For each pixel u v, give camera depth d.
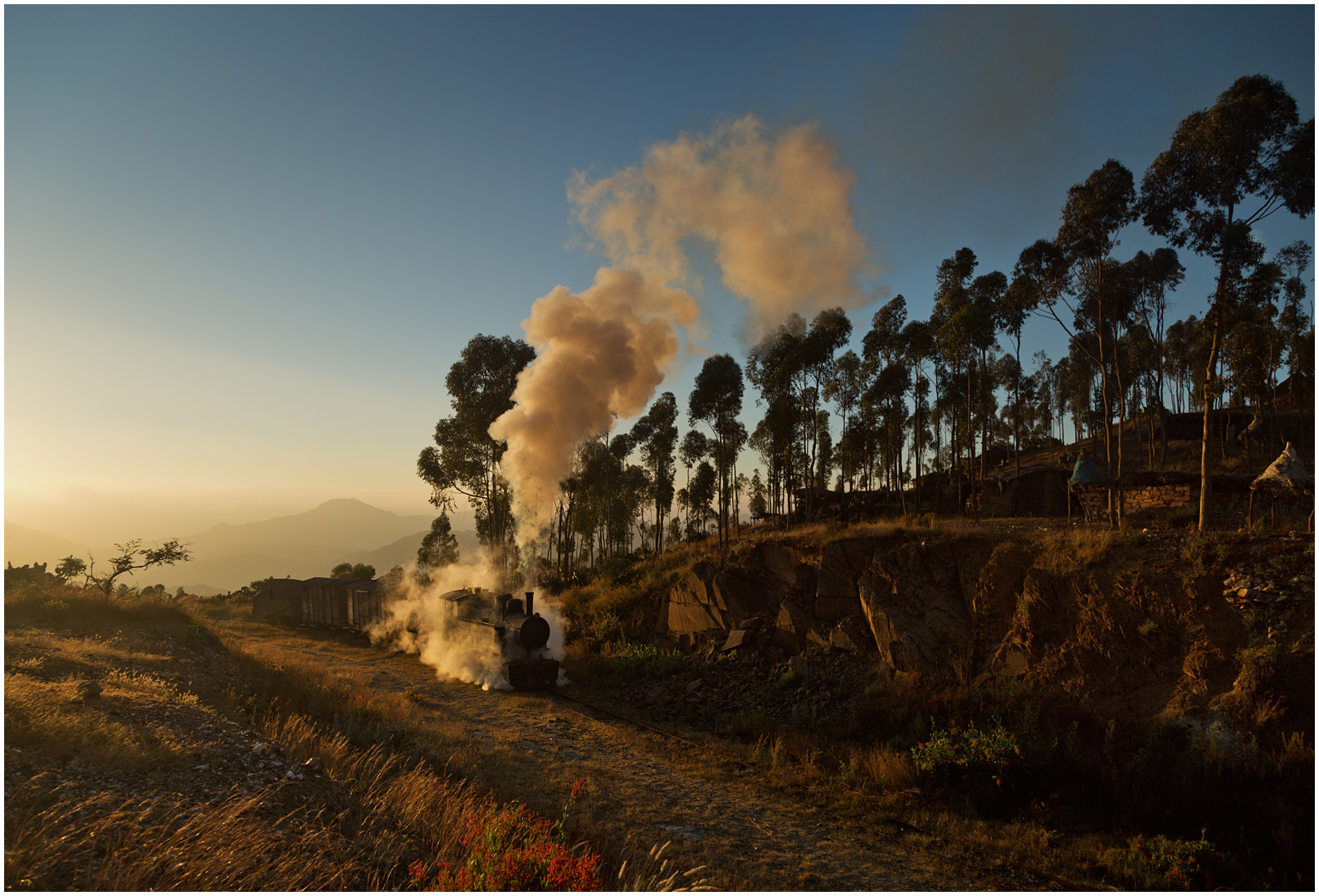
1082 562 13.05
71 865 4.30
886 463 39.50
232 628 30.22
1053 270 19.19
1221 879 7.29
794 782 11.06
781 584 19.95
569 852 6.69
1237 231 14.17
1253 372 26.75
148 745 6.68
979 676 13.14
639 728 14.66
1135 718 10.52
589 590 30.77
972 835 8.80
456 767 10.02
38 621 15.43
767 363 29.47
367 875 5.34
